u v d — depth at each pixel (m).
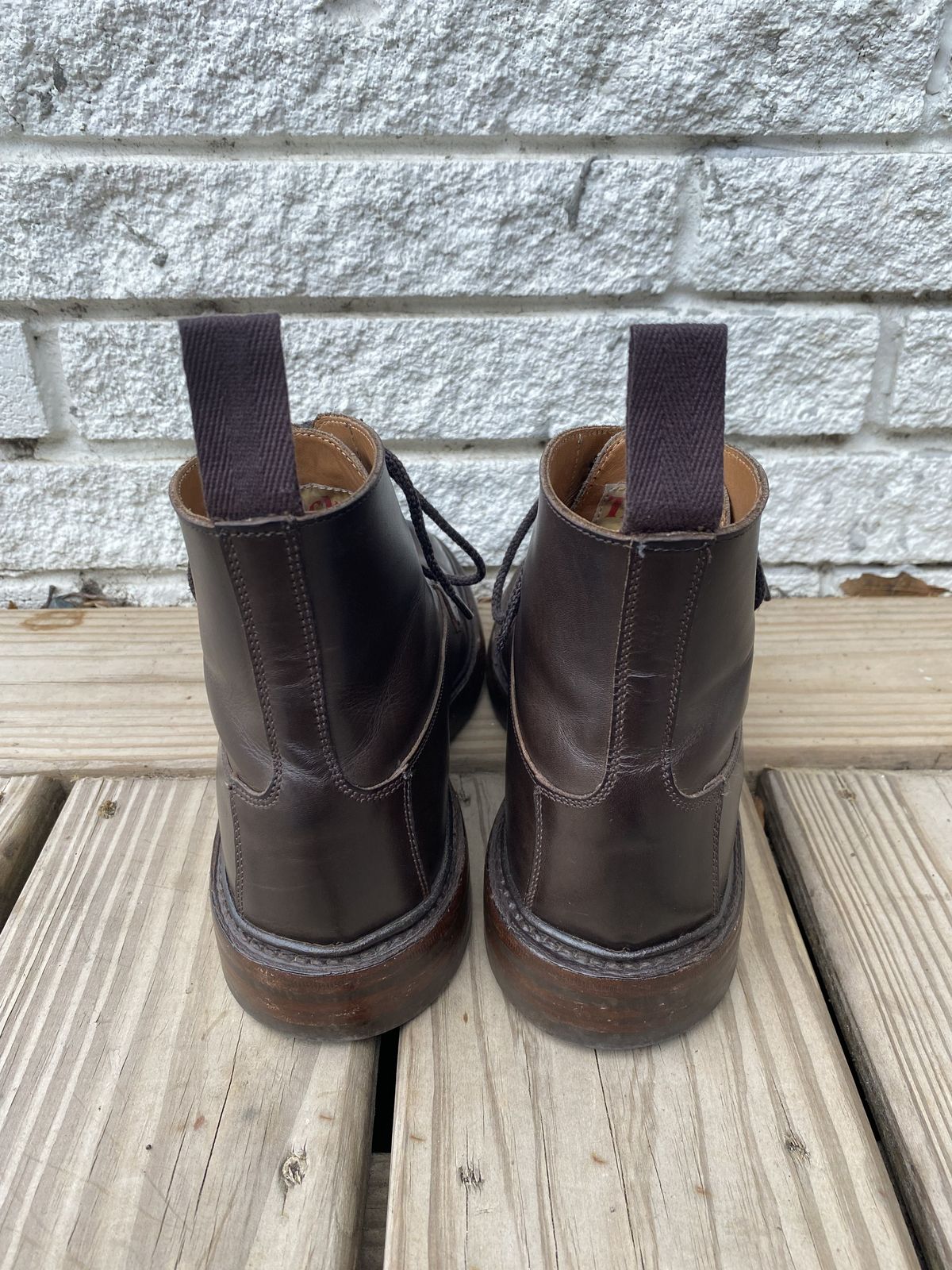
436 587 0.92
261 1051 0.78
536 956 0.74
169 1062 0.77
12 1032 0.79
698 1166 0.70
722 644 0.63
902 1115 0.73
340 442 0.76
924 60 0.99
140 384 1.19
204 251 1.09
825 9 0.96
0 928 0.93
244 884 0.74
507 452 1.28
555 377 1.20
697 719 0.65
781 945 0.87
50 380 1.19
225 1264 0.64
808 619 1.30
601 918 0.72
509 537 1.33
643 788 0.66
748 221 1.09
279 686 0.63
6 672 1.21
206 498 0.55
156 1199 0.67
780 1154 0.70
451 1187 0.68
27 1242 0.65
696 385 0.53
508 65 0.99
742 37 0.97
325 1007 0.74
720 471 0.55
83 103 0.99
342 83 0.99
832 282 1.13
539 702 0.70
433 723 0.78
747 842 0.98
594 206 1.07
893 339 1.19
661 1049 0.78
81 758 1.06
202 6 0.94
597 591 0.60
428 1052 0.78
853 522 1.33
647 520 0.55
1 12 0.93
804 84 1.00
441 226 1.08
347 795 0.68
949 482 1.29
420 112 1.02
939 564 1.38
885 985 0.83
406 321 1.15
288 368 1.18
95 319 1.15
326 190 1.05
